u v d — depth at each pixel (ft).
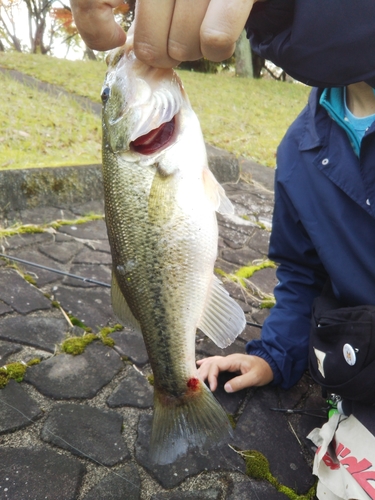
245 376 1.70
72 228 2.82
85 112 4.90
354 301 1.51
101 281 2.32
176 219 1.23
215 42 0.81
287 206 1.73
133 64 1.28
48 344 1.83
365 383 1.27
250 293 2.45
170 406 1.28
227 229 3.14
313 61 1.06
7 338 1.82
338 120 1.46
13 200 2.85
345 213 1.48
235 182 4.11
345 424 1.39
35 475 1.34
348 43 1.03
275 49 1.10
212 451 1.48
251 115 6.58
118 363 1.80
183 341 1.27
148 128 1.22
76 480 1.34
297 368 1.75
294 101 8.16
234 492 1.37
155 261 1.25
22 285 2.16
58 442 1.44
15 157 3.32
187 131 1.26
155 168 1.23
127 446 1.46
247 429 1.59
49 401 1.59
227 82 9.09
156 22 0.86
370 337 1.25
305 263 1.81
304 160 1.59
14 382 1.64
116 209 1.27
